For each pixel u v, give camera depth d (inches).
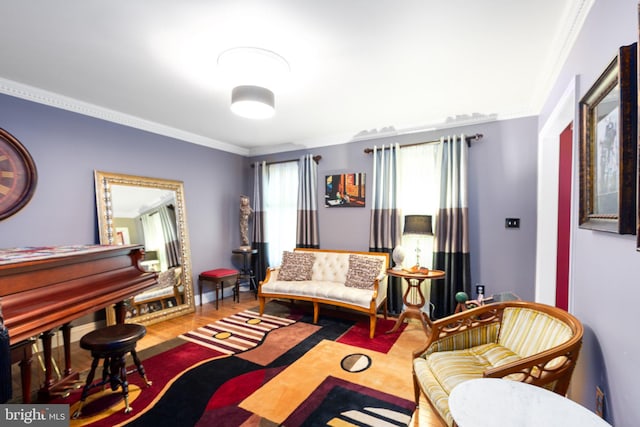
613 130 47.8
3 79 98.2
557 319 63.6
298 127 152.2
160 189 148.4
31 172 105.1
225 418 71.1
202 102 118.3
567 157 112.4
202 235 170.7
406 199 148.3
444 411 54.2
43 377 91.3
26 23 69.9
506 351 69.7
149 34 74.5
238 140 178.2
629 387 43.7
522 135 125.1
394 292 147.0
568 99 74.1
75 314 64.4
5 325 51.0
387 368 94.7
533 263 122.7
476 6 64.7
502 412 40.9
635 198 41.8
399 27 71.8
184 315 147.9
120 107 124.2
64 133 114.8
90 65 89.8
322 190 174.1
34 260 58.5
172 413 73.0
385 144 154.5
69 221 116.1
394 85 103.3
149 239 141.3
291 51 82.0
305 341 115.7
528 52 82.5
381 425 68.7
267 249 191.3
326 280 155.2
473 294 132.8
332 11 66.1
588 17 60.6
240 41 77.5
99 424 69.5
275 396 79.7
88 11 65.8
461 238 132.2
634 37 42.0
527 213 124.0
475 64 89.2
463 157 131.3
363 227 161.2
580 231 64.6
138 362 82.6
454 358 68.5
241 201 185.8
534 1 63.1
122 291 79.4
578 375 64.4
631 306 43.3
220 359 100.6
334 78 97.7
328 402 77.1
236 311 154.0
